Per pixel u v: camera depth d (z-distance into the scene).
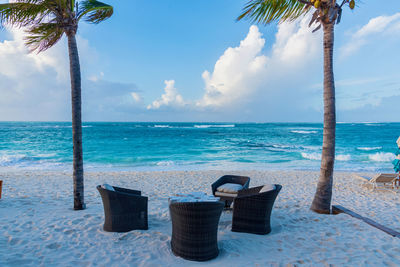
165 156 18.72
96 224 4.02
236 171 11.78
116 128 65.25
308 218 4.54
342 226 4.11
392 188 8.02
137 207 3.80
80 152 4.97
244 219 3.85
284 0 4.92
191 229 2.89
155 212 4.87
